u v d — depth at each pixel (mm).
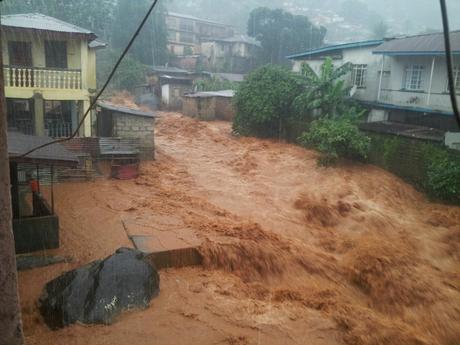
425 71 23406
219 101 38500
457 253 13938
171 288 9594
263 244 12297
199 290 9648
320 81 25484
